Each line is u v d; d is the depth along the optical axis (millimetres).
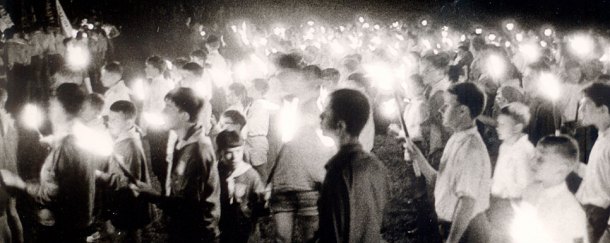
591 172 5789
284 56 6812
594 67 9086
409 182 9156
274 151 8531
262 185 6953
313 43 20344
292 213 6094
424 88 9508
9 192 6312
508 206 5871
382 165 5227
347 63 11062
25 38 15023
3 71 13078
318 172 6047
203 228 6637
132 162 7086
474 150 5863
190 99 6492
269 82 9023
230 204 6965
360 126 5180
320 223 5215
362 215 5094
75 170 6461
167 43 23672
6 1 16906
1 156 6250
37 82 13734
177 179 6598
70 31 18000
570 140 5109
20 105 12117
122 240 7164
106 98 9844
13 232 6332
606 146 5703
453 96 5930
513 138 5949
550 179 5156
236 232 6965
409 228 7566
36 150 7574
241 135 7621
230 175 6965
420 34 22000
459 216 5844
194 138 6598
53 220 6566
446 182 6039
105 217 7086
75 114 6539
